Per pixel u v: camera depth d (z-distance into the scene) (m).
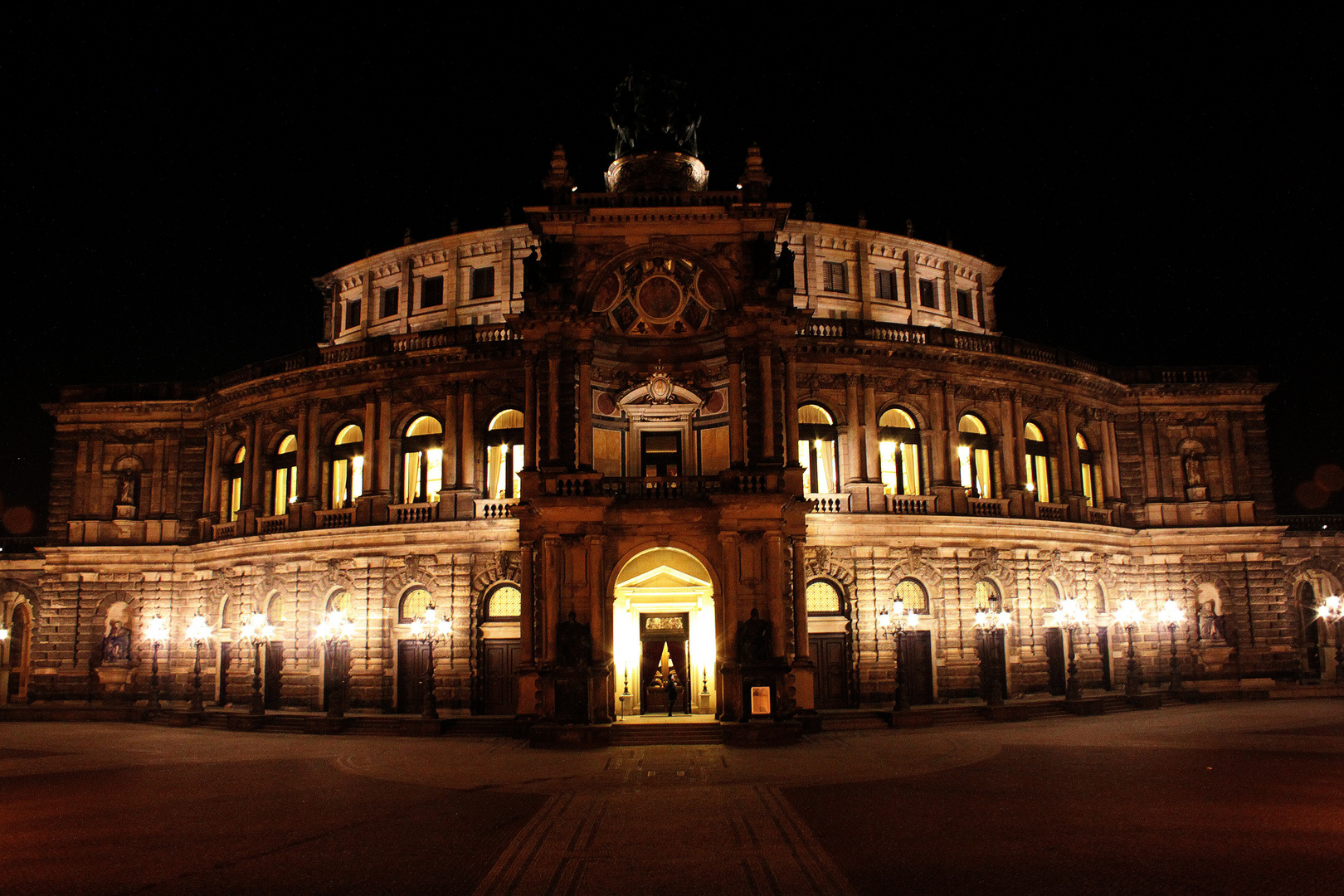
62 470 58.38
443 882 17.62
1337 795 24.67
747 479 40.06
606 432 45.03
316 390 51.84
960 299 62.56
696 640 44.66
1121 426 58.38
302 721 45.12
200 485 57.88
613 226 42.09
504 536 46.94
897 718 41.69
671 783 27.95
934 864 18.20
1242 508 57.38
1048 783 26.78
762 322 41.09
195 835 21.86
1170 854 18.80
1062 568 52.19
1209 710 47.38
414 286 58.84
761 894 16.66
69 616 56.44
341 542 49.25
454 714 45.56
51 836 21.94
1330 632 60.62
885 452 49.81
